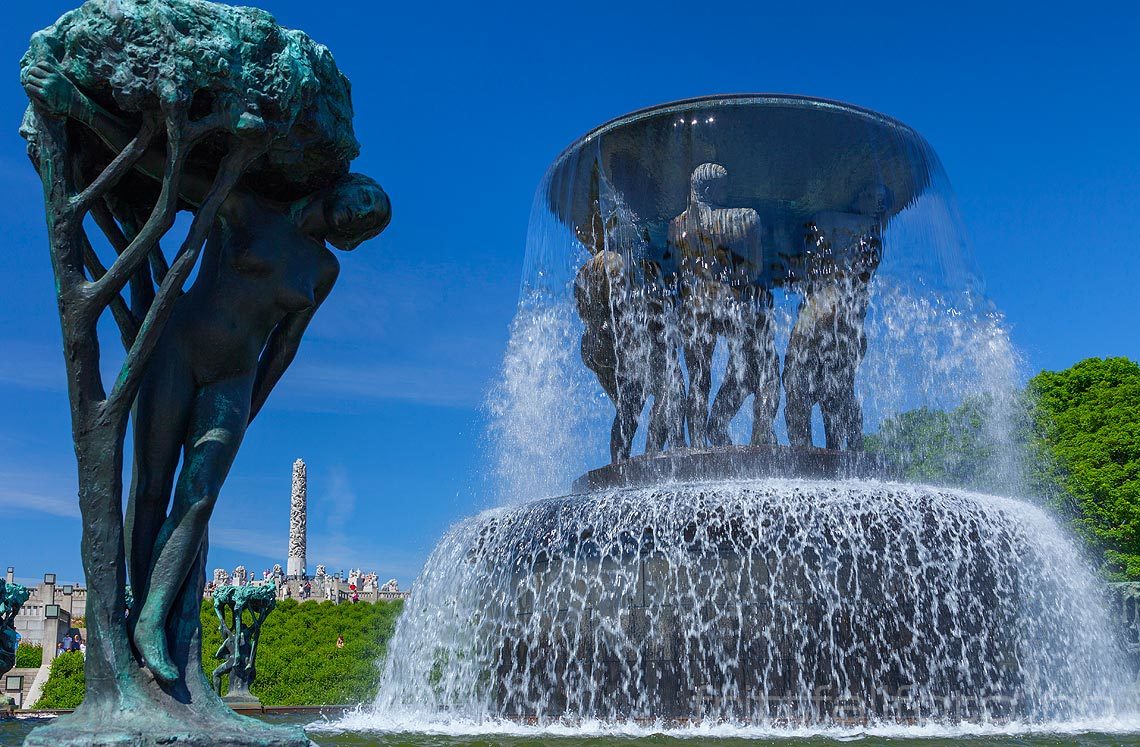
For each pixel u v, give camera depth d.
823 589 7.52
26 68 4.23
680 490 7.91
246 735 4.05
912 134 9.90
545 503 8.53
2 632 9.19
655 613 7.64
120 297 4.65
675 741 6.08
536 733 6.82
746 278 9.19
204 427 4.45
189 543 4.29
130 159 4.32
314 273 4.78
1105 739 6.40
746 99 9.23
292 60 4.41
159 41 4.17
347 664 19.33
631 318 9.63
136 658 4.16
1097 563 22.44
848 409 9.20
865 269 9.45
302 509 61.94
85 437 4.21
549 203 10.78
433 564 9.24
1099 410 25.17
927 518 7.89
